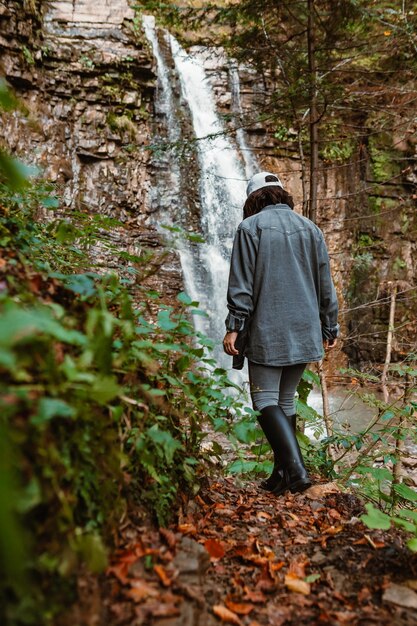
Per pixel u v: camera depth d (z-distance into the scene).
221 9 5.58
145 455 1.64
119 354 1.55
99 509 1.43
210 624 1.40
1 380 1.06
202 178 10.83
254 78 11.43
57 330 0.98
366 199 11.59
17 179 0.96
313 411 3.42
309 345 2.60
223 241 10.99
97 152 9.73
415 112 6.44
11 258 1.66
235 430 2.10
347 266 11.42
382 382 4.17
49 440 1.14
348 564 1.82
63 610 1.14
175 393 2.25
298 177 11.55
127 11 10.28
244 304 2.61
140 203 10.13
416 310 11.04
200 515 2.12
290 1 5.48
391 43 5.80
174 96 10.98
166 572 1.48
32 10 8.97
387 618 1.51
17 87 8.88
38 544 1.12
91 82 9.77
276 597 1.60
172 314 2.20
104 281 1.92
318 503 2.48
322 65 5.61
